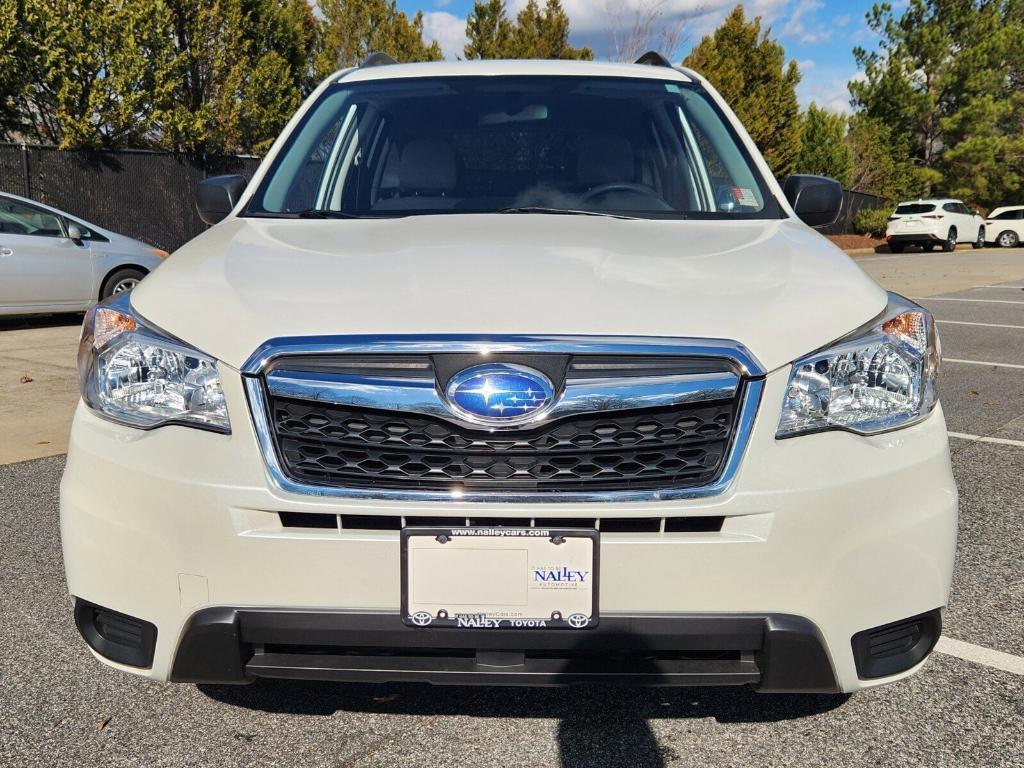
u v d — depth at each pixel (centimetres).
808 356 178
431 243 218
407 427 175
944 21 3869
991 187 3972
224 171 1691
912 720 224
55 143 1555
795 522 173
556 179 285
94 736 216
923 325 192
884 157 3466
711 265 205
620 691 236
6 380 658
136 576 181
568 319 177
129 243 1009
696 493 173
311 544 173
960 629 276
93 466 186
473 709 228
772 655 174
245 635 177
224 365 177
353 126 303
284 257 211
